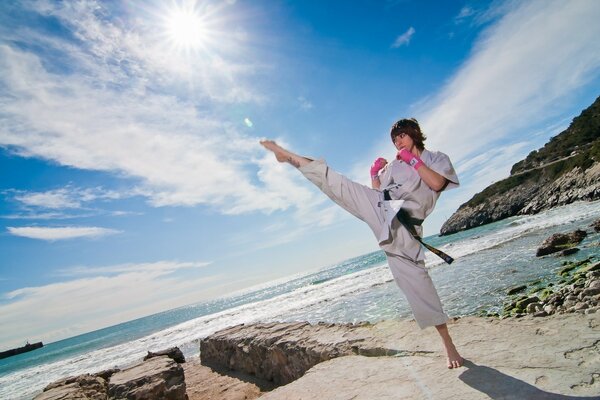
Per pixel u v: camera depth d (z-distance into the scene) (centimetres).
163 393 544
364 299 1667
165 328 4362
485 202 6762
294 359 542
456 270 1716
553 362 235
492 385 222
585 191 3800
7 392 1972
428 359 305
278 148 270
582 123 7012
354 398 263
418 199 260
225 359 809
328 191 269
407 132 266
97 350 3453
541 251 1464
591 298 583
